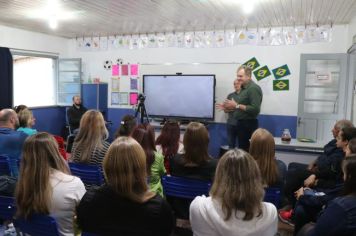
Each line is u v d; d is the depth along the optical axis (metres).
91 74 7.58
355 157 1.65
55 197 1.67
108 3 4.33
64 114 7.74
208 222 1.36
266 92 6.14
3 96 6.09
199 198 1.47
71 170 2.61
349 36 5.35
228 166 1.38
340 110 5.41
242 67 4.96
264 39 6.08
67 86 7.47
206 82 6.42
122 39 7.21
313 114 5.59
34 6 4.52
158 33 6.88
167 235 1.48
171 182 2.35
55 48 7.38
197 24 5.88
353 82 5.08
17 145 3.07
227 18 5.30
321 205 2.52
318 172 3.17
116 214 1.43
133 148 1.44
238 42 6.26
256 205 1.34
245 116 4.81
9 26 6.19
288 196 3.40
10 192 1.93
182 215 2.40
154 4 4.37
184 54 6.70
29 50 6.71
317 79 5.64
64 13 4.96
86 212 1.47
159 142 2.95
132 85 7.20
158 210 1.42
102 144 2.67
